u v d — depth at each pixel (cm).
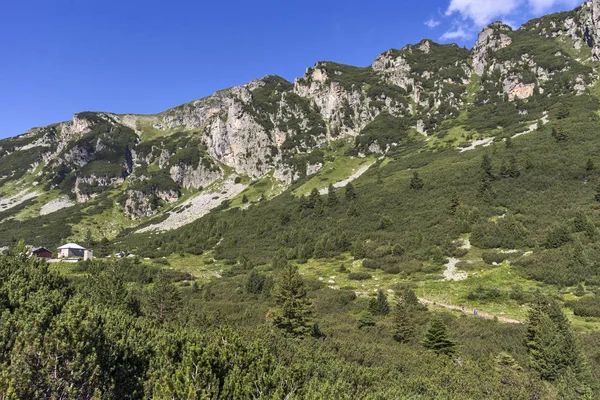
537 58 12194
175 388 815
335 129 13588
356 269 5094
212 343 1060
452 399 1307
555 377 1825
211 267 6519
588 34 12131
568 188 5425
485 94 12169
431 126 11594
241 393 899
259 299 4262
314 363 1369
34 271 1688
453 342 2364
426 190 6906
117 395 919
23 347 814
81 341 862
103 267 3061
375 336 2880
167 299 2998
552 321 2191
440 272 4384
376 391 1141
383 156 11094
